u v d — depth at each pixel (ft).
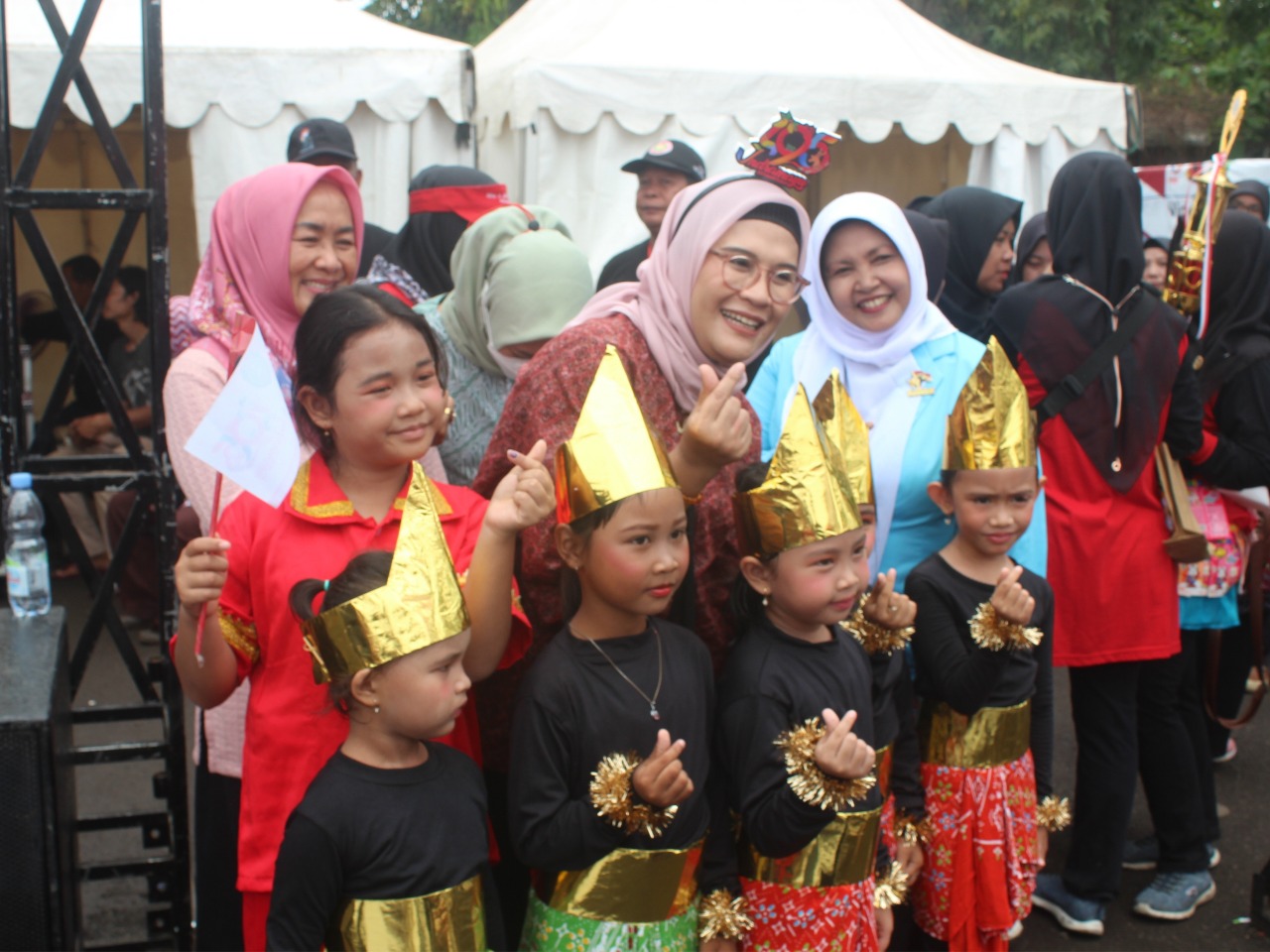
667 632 7.25
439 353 7.07
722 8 22.07
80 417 20.75
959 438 8.85
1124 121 23.15
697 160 16.26
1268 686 14.51
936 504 9.39
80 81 9.08
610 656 6.83
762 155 7.76
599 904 6.61
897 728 8.34
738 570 8.09
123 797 13.41
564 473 6.73
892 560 9.59
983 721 8.82
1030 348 10.30
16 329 9.10
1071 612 10.26
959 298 14.85
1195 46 43.01
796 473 7.25
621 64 20.01
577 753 6.73
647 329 7.75
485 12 40.45
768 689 7.28
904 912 9.46
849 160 25.71
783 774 7.12
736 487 7.78
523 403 7.69
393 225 20.35
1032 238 16.08
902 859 8.37
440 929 6.07
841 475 7.41
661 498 6.46
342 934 6.04
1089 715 10.57
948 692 8.66
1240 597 13.25
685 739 6.95
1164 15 39.06
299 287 8.70
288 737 6.77
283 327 8.77
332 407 6.80
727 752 7.39
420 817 6.12
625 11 21.71
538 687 6.77
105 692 16.99
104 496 21.38
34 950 6.59
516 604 7.00
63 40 9.02
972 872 8.80
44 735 6.48
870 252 9.43
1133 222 10.25
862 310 9.55
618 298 8.14
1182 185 23.49
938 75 21.57
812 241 9.78
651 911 6.70
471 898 6.21
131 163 25.50
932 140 21.63
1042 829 9.24
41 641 7.74
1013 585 8.16
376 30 21.12
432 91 20.04
